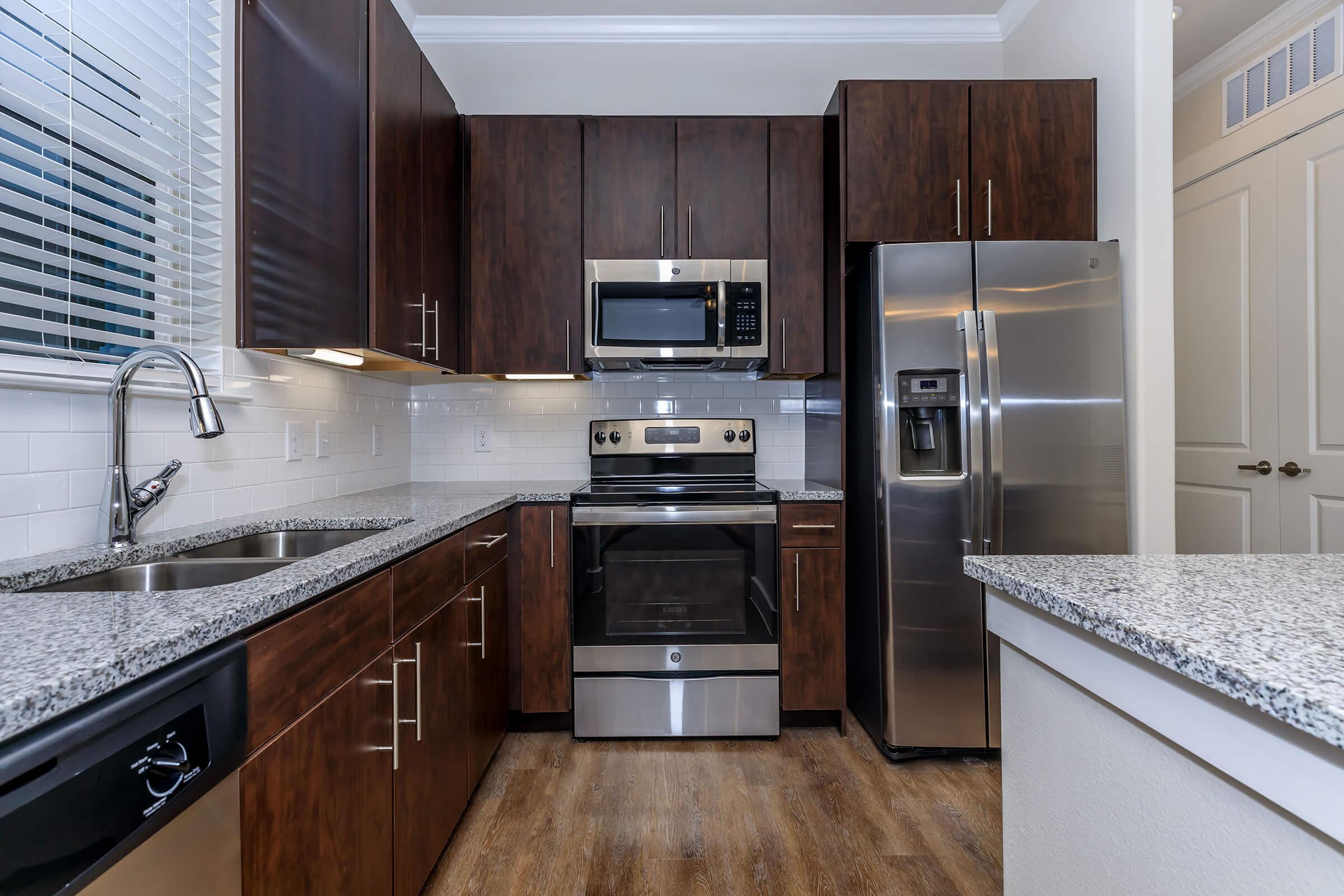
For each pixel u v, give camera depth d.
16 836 0.44
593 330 2.15
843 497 2.02
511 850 1.48
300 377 1.71
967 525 1.84
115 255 1.12
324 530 1.43
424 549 1.28
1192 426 2.69
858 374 2.04
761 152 2.21
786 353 2.20
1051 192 2.04
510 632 2.02
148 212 1.20
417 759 1.23
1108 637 0.59
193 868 0.62
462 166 2.17
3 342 0.93
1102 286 1.87
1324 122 2.16
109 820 0.51
